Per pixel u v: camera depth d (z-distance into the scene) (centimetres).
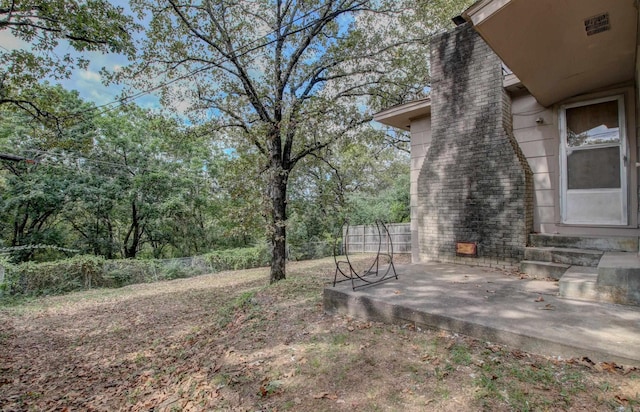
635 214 443
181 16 709
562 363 222
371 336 316
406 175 1770
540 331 247
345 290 397
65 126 951
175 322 608
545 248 477
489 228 534
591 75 431
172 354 417
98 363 438
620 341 224
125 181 1491
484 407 189
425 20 834
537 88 459
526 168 517
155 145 1532
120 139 1451
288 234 1548
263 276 1128
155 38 735
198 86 786
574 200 491
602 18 323
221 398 249
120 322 659
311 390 237
